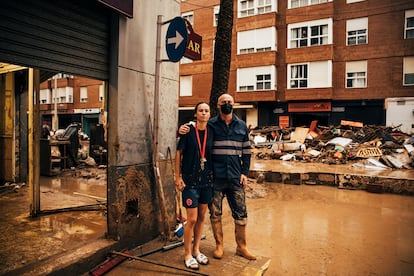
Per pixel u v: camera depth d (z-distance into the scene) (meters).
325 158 14.02
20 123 7.07
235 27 24.34
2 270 2.87
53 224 4.34
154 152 4.05
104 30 3.57
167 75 4.43
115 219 3.57
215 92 7.67
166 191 4.39
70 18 3.18
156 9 4.15
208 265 3.44
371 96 20.12
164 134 4.36
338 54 21.17
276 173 10.28
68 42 3.17
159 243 4.00
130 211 3.84
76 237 3.82
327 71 21.11
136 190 3.86
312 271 3.76
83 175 8.62
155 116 4.04
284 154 15.45
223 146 3.60
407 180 8.62
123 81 3.64
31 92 4.55
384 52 19.78
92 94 31.98
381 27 19.89
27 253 3.31
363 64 20.47
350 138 16.78
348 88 20.81
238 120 3.71
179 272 3.21
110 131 3.61
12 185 6.69
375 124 20.16
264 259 3.69
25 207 5.20
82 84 32.69
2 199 5.70
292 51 22.16
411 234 5.17
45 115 36.31
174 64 4.58
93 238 3.63
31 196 4.66
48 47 2.98
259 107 23.72
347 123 19.00
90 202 5.66
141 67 3.93
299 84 22.09
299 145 16.25
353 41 20.81
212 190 3.55
